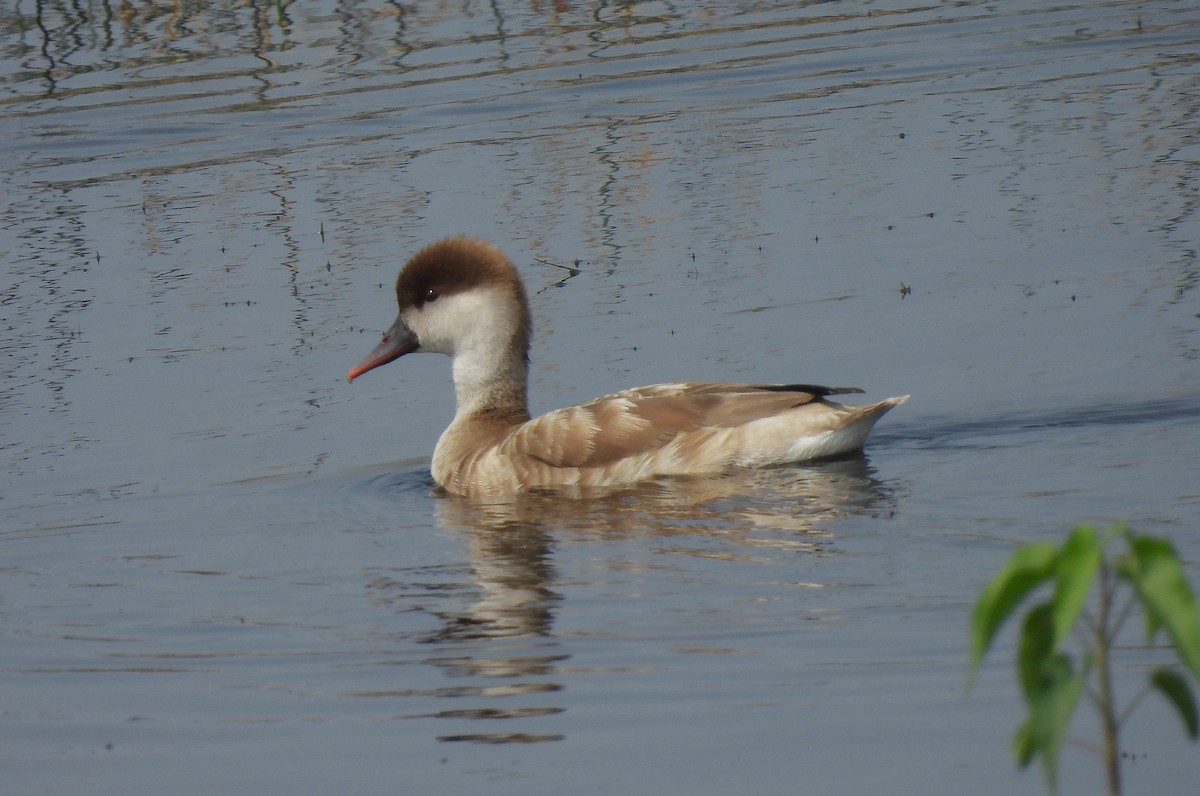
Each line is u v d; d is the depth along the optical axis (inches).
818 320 649.0
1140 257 685.3
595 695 343.9
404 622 397.1
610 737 322.3
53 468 543.2
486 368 560.1
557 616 392.5
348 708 346.3
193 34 1119.0
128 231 812.6
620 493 495.2
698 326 652.7
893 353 606.2
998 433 512.4
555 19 1162.0
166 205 850.1
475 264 562.6
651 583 410.6
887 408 495.8
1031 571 163.2
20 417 592.7
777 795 292.2
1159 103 922.7
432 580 428.1
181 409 597.3
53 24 1141.7
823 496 469.1
